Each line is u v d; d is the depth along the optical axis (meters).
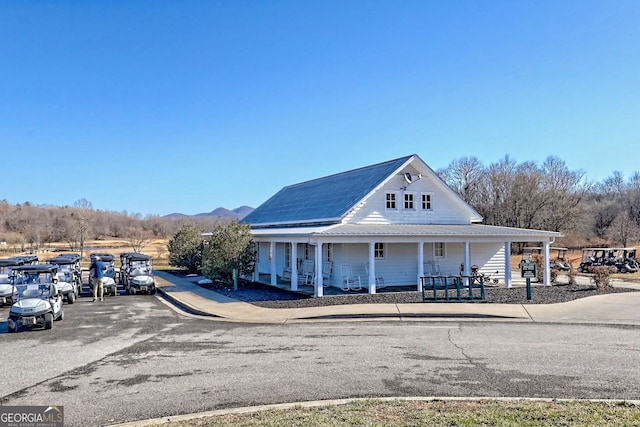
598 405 6.50
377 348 10.34
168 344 10.93
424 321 13.75
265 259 29.23
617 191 92.50
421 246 19.97
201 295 19.50
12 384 7.94
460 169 70.50
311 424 5.80
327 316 14.34
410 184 23.69
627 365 8.85
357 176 26.55
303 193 31.30
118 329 12.88
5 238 63.69
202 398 7.14
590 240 64.62
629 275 30.94
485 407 6.44
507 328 12.63
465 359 9.34
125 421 6.25
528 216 60.38
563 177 62.03
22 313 12.52
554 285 22.30
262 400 7.02
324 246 23.16
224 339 11.45
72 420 6.30
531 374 8.28
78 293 21.30
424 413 6.18
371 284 18.83
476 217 25.62
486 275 23.91
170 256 33.81
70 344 11.01
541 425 5.71
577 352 9.91
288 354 9.86
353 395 7.22
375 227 21.00
